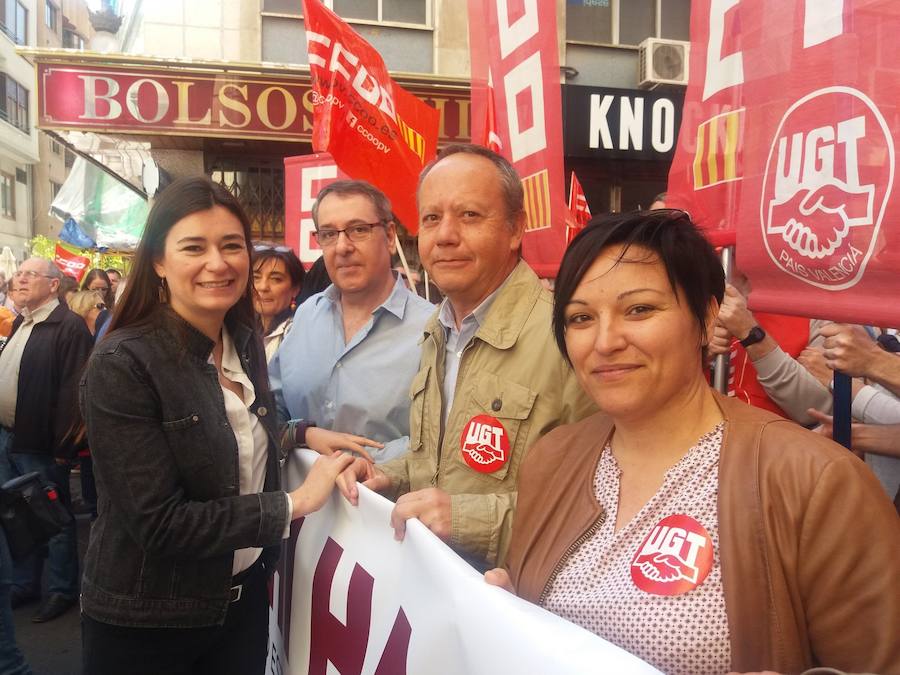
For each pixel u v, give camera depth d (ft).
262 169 25.93
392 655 4.82
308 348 8.00
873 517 3.15
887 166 4.16
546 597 4.03
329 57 10.28
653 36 26.78
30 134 99.91
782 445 3.43
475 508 5.00
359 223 7.43
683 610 3.39
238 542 5.20
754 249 5.30
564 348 4.13
